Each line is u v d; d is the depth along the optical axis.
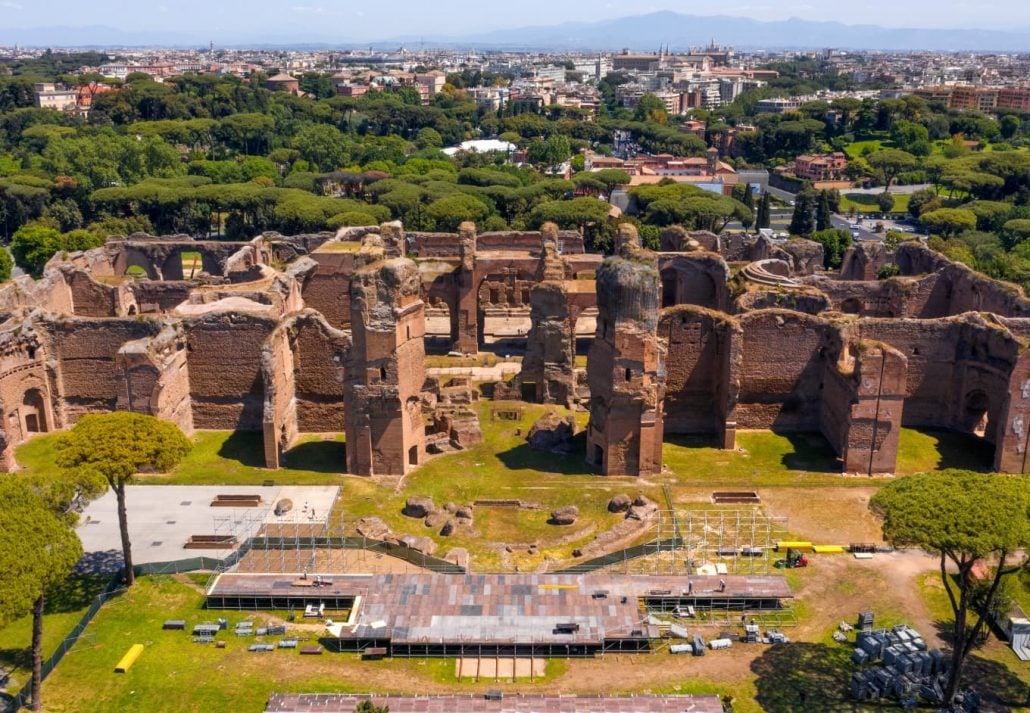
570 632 62.19
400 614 63.78
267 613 66.38
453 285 125.94
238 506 80.81
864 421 86.62
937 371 97.69
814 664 61.25
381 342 83.06
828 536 77.00
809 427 98.31
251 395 96.69
